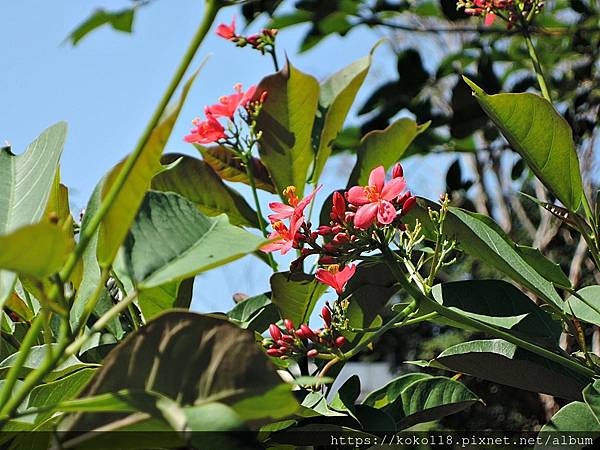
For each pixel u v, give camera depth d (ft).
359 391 3.26
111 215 2.82
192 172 3.80
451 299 3.39
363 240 3.33
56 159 3.05
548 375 3.37
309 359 3.44
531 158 3.40
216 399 2.80
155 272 2.84
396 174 3.35
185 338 2.82
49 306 2.77
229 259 2.82
